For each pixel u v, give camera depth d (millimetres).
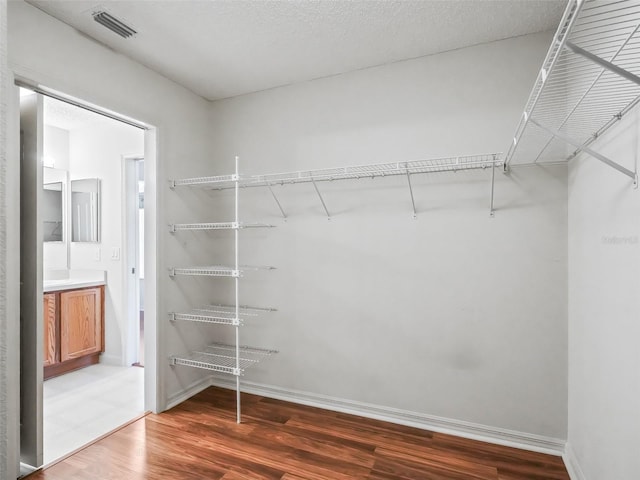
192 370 2771
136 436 2154
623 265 1252
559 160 1974
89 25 1934
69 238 3721
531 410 2043
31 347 1864
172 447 2039
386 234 2389
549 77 993
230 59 2316
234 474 1804
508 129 2090
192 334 2770
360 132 2461
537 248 2031
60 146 3641
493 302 2125
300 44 2143
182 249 2672
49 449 2021
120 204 3467
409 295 2328
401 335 2352
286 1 1753
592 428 1557
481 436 2145
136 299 3568
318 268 2592
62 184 3662
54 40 1852
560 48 865
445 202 2232
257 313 2789
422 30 1999
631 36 857
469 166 2129
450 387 2227
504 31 2014
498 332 2115
